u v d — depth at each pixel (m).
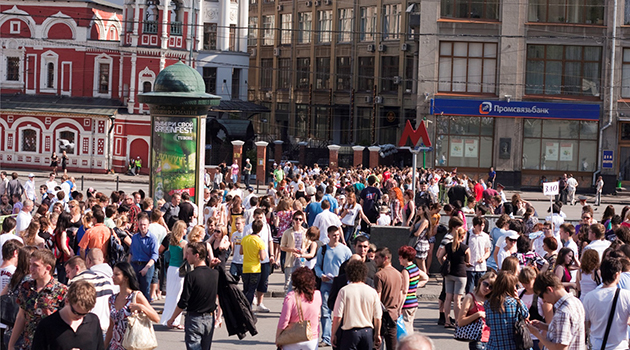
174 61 87.88
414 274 16.84
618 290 13.22
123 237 21.72
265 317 21.44
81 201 28.22
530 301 14.80
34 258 11.95
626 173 77.44
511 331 13.11
